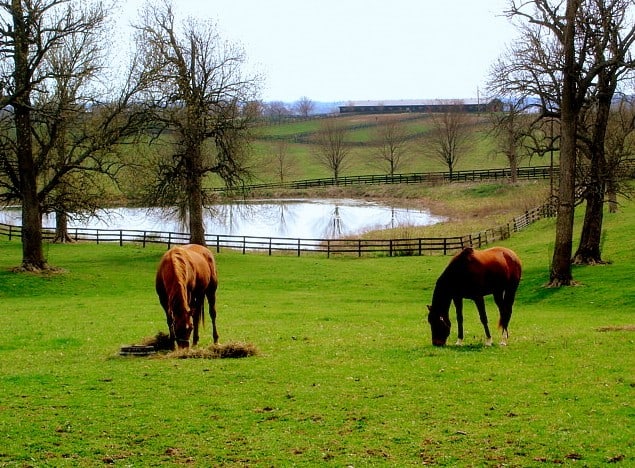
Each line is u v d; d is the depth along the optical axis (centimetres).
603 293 2705
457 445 982
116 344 1706
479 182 8431
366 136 13438
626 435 993
